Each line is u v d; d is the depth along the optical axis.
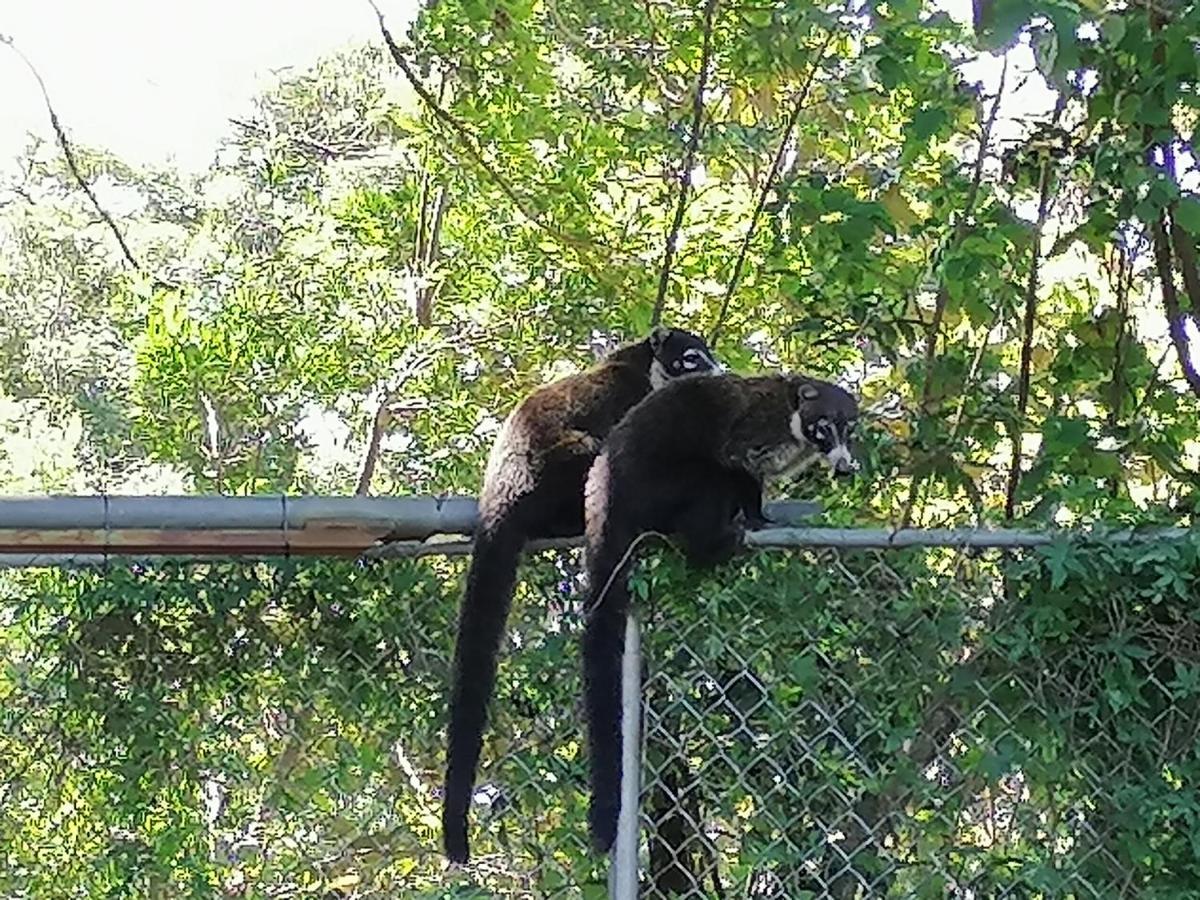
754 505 4.66
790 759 3.71
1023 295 5.21
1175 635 3.77
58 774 3.60
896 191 5.44
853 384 6.18
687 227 7.48
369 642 3.71
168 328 9.96
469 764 3.57
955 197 5.12
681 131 6.74
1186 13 4.50
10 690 3.61
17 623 3.62
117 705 3.62
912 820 3.71
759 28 6.09
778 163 6.21
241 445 10.29
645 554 3.84
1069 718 3.76
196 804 3.62
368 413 10.25
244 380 10.06
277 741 3.66
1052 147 5.14
